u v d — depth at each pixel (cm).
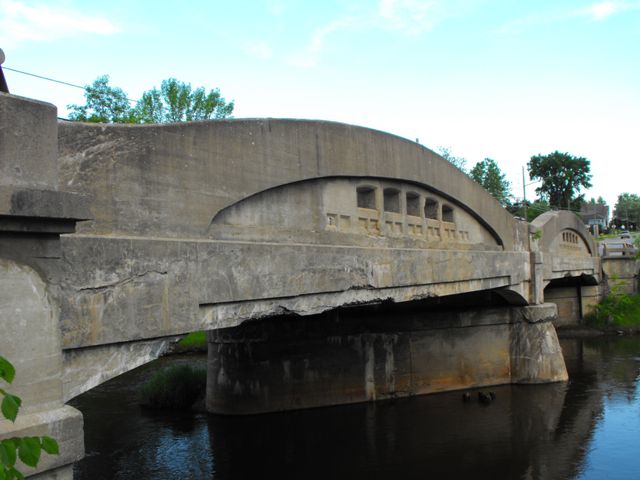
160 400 1994
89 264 615
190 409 1955
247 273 841
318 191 1077
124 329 650
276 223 966
